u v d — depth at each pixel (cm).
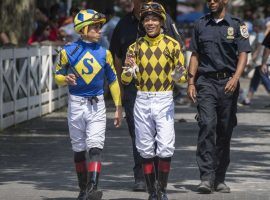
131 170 2342
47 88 3859
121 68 2083
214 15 2009
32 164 2466
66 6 6316
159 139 1823
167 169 1838
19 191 2030
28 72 3525
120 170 2341
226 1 2003
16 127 3325
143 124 1841
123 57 2073
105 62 1830
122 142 2917
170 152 1828
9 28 4128
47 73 3859
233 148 2795
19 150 2748
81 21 1814
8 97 3272
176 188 2073
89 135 1825
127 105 2030
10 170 2359
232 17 2006
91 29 1817
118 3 6694
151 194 1847
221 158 2034
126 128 3322
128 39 2055
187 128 3344
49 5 5369
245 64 1994
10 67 3275
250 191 2041
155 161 1891
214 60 1998
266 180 2202
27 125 3403
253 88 4425
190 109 4125
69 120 1847
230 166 2419
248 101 4428
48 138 3041
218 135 2041
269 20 4331
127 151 2705
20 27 4144
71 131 1853
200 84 2012
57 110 4022
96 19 1811
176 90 4247
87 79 1816
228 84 1984
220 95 2003
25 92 3491
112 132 3195
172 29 2011
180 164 2442
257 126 3450
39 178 2225
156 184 1848
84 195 1867
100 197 1805
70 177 2241
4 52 3177
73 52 1817
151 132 1847
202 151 2006
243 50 1991
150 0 2028
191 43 2031
